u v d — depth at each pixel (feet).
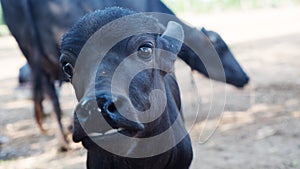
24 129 32.55
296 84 41.16
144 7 22.89
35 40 25.89
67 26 24.84
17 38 27.40
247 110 33.22
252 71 48.37
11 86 49.85
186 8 132.67
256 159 24.82
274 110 33.40
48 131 31.53
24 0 25.79
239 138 27.91
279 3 135.23
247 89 37.91
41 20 25.54
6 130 32.55
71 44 12.78
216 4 134.31
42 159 26.58
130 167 14.38
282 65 50.96
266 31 81.51
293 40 68.95
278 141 27.27
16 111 37.86
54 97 27.25
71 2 24.63
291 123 30.27
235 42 70.74
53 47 25.64
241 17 110.83
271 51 60.59
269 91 38.73
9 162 26.30
